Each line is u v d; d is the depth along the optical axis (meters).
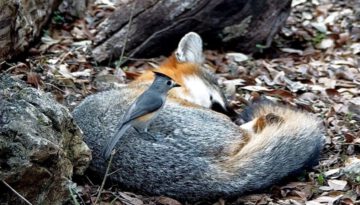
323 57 15.91
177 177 9.27
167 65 12.16
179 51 12.19
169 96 11.15
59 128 8.45
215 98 12.20
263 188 9.52
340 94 13.70
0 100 8.18
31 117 8.11
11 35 12.51
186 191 9.27
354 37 16.89
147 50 14.80
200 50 12.71
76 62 13.91
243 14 15.36
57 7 15.45
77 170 8.97
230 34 15.48
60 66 13.38
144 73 12.03
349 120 12.17
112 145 8.76
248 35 15.59
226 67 14.81
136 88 10.76
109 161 8.89
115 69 13.96
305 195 9.56
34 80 12.19
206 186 9.24
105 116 9.79
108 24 14.66
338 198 9.38
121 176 9.44
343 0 19.16
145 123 9.05
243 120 11.48
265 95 13.55
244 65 15.02
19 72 12.53
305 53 16.08
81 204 8.84
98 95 10.48
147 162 9.35
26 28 13.28
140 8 14.69
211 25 15.23
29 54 13.77
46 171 7.98
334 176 10.01
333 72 14.76
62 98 12.08
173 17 14.80
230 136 9.75
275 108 11.12
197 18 14.99
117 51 14.44
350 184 9.78
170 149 9.38
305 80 14.47
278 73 14.47
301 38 16.86
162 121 9.60
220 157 9.51
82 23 15.90
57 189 8.25
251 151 9.62
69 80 12.71
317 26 17.48
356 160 10.33
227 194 9.30
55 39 14.88
